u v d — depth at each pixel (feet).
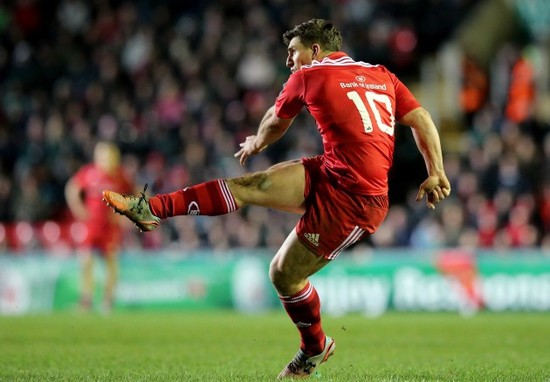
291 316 72.69
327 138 69.41
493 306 189.16
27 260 194.39
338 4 269.44
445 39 269.03
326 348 74.28
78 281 192.85
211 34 265.13
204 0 284.00
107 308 180.65
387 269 191.11
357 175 68.44
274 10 269.64
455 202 211.20
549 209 208.95
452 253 190.60
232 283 195.52
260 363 87.40
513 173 213.87
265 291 195.11
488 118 243.60
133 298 193.67
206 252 203.62
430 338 122.72
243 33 266.36
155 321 155.74
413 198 228.63
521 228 201.05
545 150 225.97
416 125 71.97
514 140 220.43
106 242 179.01
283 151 233.96
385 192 70.28
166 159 239.09
